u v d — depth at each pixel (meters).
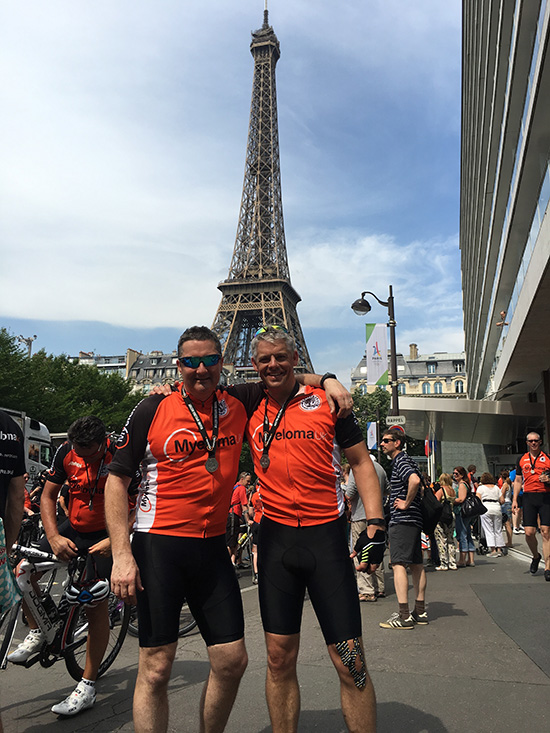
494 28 16.22
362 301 18.05
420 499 6.16
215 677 2.73
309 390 2.96
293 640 2.78
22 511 3.30
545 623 5.71
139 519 2.80
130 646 5.66
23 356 34.78
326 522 2.81
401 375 101.56
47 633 4.19
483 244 25.31
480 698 3.78
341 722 3.48
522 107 14.03
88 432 4.10
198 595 2.79
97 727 3.59
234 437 2.90
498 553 12.86
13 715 3.84
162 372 112.88
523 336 16.94
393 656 4.85
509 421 28.20
